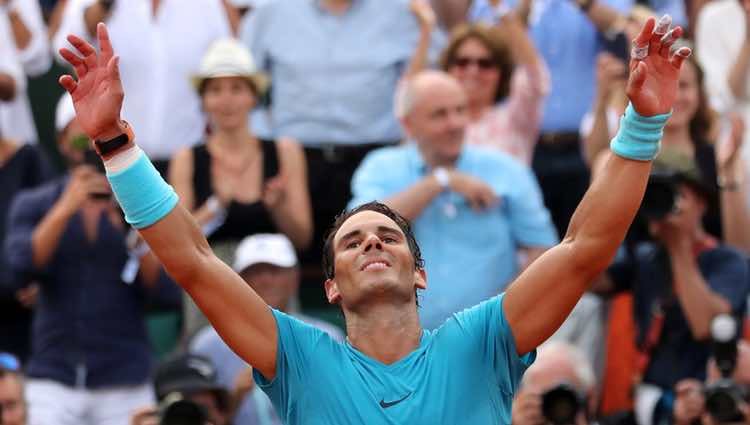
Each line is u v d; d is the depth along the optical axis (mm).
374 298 14422
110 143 14320
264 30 30734
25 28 32719
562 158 31016
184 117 30781
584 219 14422
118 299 25844
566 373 23281
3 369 23766
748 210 29797
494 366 14523
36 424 25344
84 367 25578
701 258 25172
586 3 31172
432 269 25797
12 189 29094
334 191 30297
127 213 14344
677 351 24703
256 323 14445
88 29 31297
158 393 22891
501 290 26000
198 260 14398
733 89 30766
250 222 27391
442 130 26156
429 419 14141
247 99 27672
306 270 30375
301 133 30422
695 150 27672
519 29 29531
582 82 31250
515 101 29250
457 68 29094
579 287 14445
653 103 14266
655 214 24688
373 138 30406
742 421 21656
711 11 31859
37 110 34438
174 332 29375
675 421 22953
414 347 14500
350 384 14258
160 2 30938
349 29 30641
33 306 27844
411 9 30484
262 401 24250
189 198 27391
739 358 22984
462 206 25969
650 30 14305
